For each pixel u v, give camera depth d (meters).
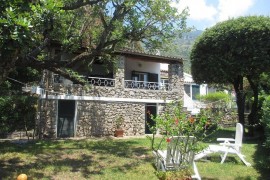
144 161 10.68
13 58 6.04
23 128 16.56
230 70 17.17
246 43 16.47
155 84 22.91
